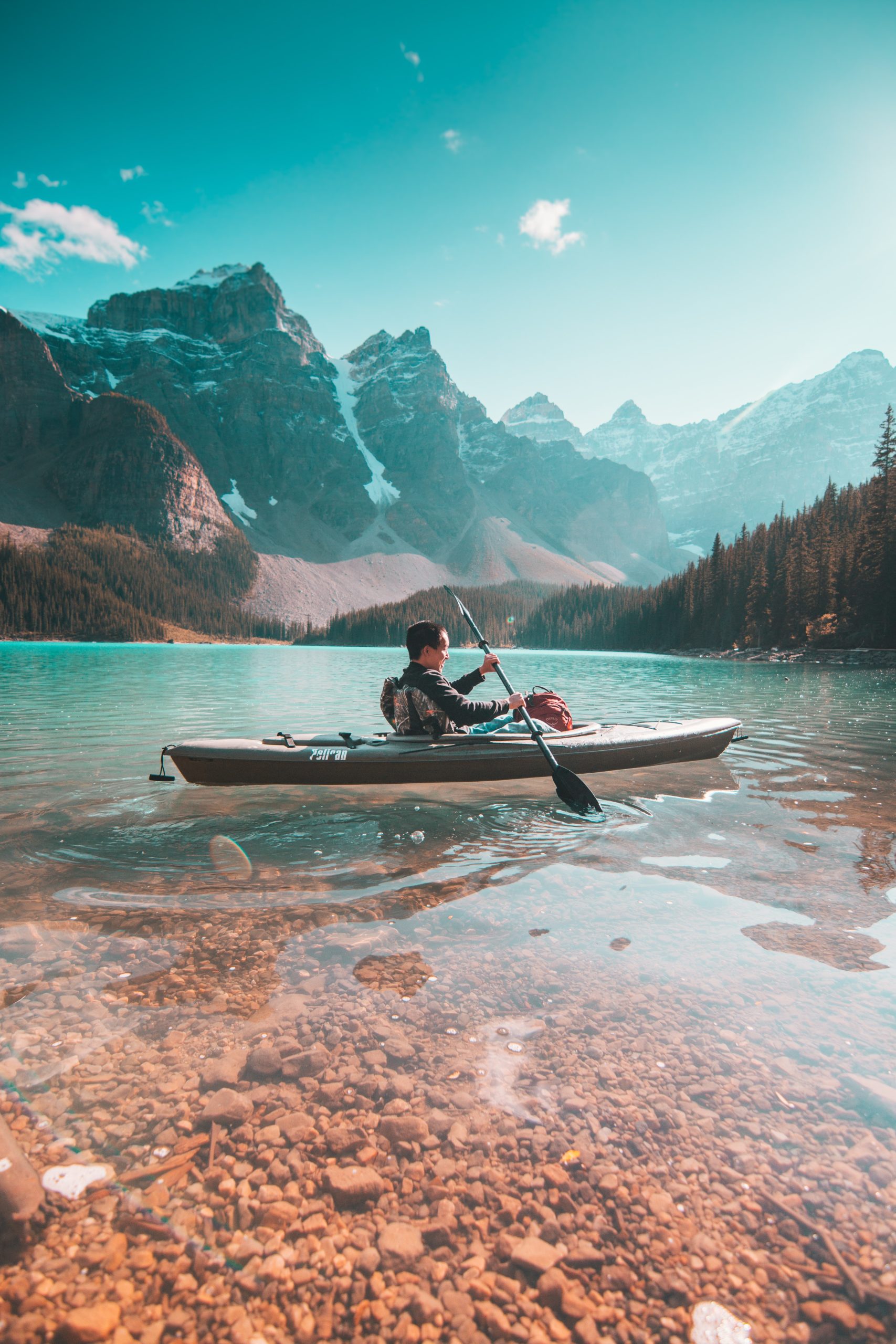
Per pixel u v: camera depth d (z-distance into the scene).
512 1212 1.43
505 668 32.44
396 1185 1.50
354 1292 1.26
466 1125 1.67
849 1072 1.85
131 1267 1.28
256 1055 1.90
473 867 3.52
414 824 4.31
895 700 15.45
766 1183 1.50
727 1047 1.96
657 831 4.21
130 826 4.23
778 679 25.50
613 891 3.19
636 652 100.25
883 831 4.21
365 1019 2.10
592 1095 1.77
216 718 9.57
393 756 4.83
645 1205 1.45
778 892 3.18
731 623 74.25
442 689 4.91
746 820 4.47
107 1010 2.12
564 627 141.00
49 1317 1.17
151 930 2.72
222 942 2.62
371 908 2.98
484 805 4.84
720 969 2.43
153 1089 1.76
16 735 7.84
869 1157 1.56
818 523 70.81
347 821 4.38
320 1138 1.61
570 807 4.66
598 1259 1.33
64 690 14.68
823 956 2.53
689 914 2.92
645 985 2.31
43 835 4.00
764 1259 1.32
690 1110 1.71
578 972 2.40
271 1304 1.22
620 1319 1.20
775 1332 1.17
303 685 17.33
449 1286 1.27
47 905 2.96
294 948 2.58
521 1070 1.87
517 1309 1.22
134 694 13.87
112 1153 1.55
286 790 5.27
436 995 2.25
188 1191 1.46
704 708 12.09
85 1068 1.83
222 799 4.94
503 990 2.28
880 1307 1.22
